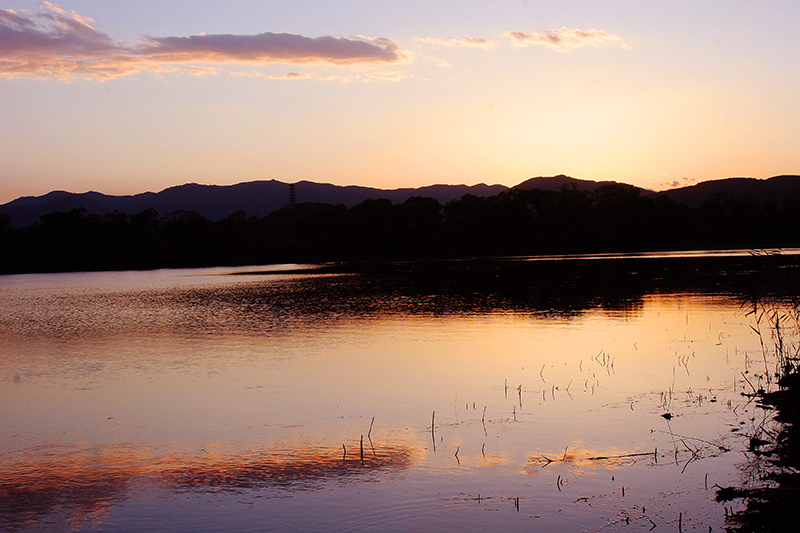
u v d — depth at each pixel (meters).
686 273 66.12
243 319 39.56
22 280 110.19
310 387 20.61
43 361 27.48
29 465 14.15
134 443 15.49
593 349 25.39
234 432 16.08
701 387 18.53
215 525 10.87
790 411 15.54
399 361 24.39
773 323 29.67
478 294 50.97
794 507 10.29
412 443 14.68
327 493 11.98
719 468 12.23
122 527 10.96
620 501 11.06
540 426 15.52
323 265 126.25
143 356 27.70
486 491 11.77
